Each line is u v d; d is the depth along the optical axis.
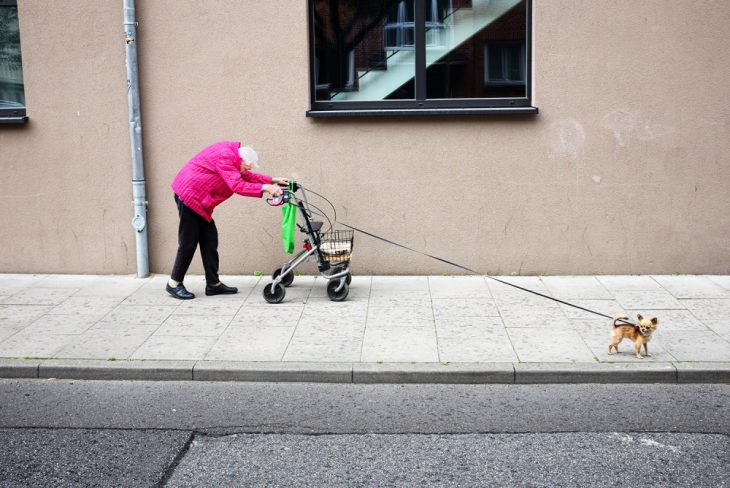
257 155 7.95
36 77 8.36
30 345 6.59
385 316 7.23
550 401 5.65
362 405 5.62
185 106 8.30
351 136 8.25
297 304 7.61
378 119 8.20
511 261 8.40
